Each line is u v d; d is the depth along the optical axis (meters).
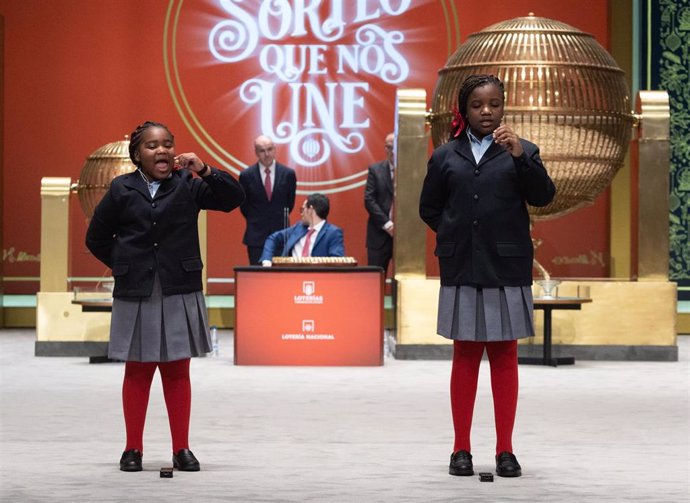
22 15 14.07
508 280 5.47
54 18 14.10
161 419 7.20
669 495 5.06
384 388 8.75
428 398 8.23
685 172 13.75
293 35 14.16
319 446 6.33
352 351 10.20
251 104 14.18
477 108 5.54
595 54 10.72
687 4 13.73
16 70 14.10
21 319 14.27
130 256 5.53
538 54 10.58
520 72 10.52
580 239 14.02
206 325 5.65
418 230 10.88
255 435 6.68
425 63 14.13
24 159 14.12
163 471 5.42
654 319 10.80
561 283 10.79
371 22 14.16
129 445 5.64
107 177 11.48
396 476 5.48
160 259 5.52
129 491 5.11
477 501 4.93
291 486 5.23
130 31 14.13
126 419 5.64
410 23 14.12
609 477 5.48
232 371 9.81
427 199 5.69
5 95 14.09
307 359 10.20
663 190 10.98
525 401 8.12
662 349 10.80
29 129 14.11
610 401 8.14
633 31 13.74
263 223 12.86
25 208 14.16
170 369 5.69
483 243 5.46
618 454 6.12
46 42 14.11
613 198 13.86
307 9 14.16
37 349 11.17
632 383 9.14
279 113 14.20
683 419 7.35
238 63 14.17
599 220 14.02
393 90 14.17
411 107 10.91
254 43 14.16
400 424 7.09
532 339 10.88
